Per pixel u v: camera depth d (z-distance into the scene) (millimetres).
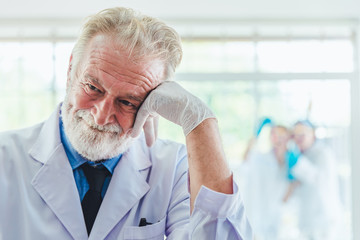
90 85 912
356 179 3854
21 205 961
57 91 3906
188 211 1001
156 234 991
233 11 3775
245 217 961
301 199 3717
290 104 3920
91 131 945
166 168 1092
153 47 936
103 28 918
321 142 3807
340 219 3801
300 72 3943
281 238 3715
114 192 998
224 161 919
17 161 1006
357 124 3881
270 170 3756
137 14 965
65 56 3932
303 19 3953
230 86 3932
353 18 3924
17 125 3889
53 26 3896
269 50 3975
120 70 896
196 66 3977
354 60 3951
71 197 968
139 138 1141
